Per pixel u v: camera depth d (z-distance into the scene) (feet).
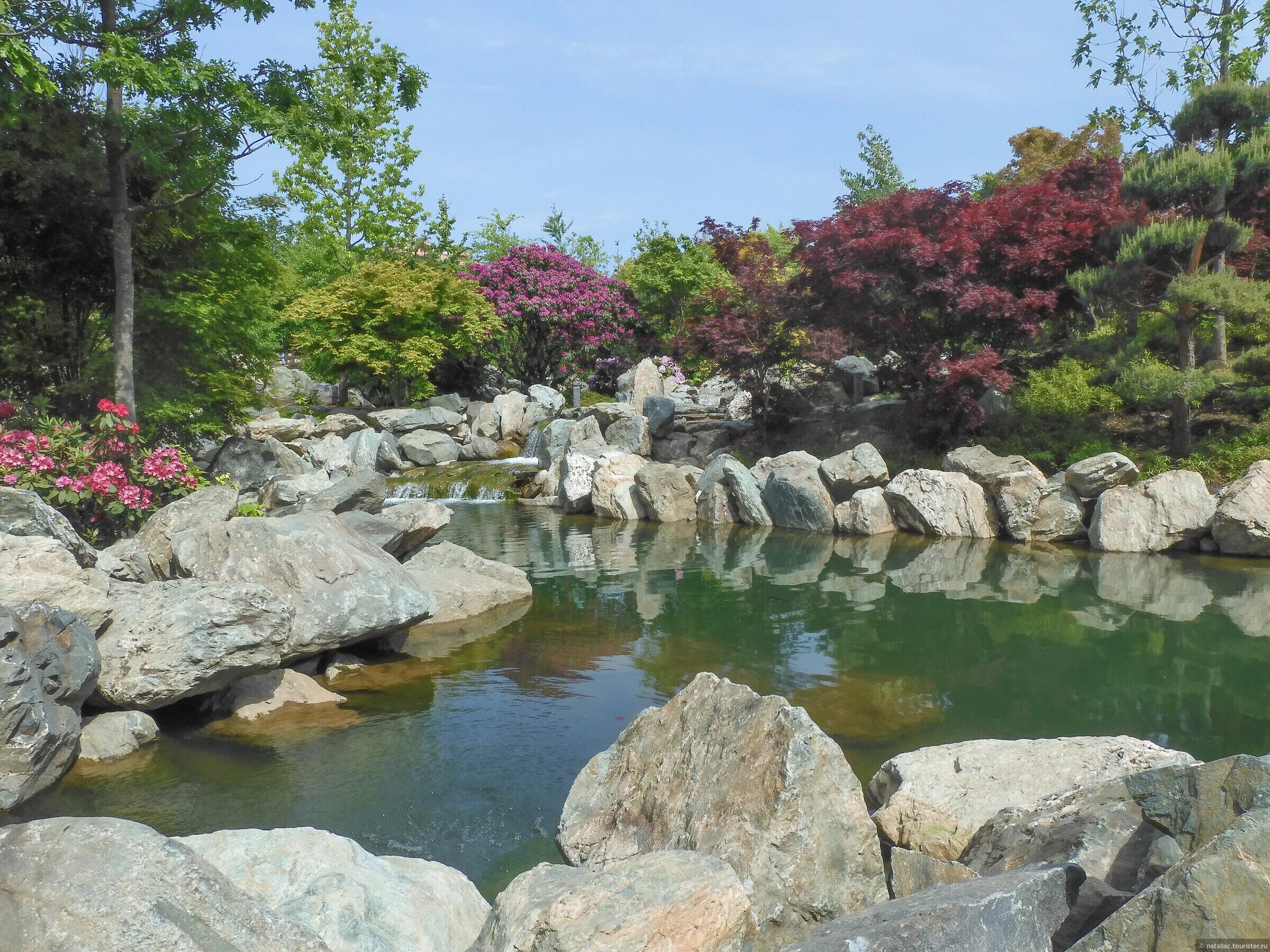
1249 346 72.38
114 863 10.31
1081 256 71.31
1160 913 10.26
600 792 19.03
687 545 57.52
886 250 71.00
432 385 113.60
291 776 23.67
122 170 45.96
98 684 25.72
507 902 12.84
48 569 26.40
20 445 39.96
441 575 41.75
